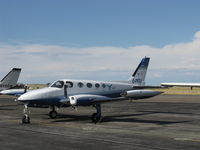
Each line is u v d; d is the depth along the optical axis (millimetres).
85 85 16969
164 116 19094
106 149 8281
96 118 15484
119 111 23484
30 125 14047
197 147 8625
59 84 16094
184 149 8336
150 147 8578
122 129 12617
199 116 19141
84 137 10359
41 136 10578
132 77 20797
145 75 21812
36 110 24406
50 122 15438
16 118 17656
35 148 8383
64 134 11102
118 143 9203
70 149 8281
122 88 18875
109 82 18484
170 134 11188
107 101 15477
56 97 15734
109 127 13359
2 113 21359
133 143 9211
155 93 16656
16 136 10586
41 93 15195
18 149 8234
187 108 26984
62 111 23359
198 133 11492
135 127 13352
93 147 8555
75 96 14953
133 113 21516
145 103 36000
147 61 21922
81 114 20531
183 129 12711
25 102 14961
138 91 16000
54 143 9180
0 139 9922
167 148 8445
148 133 11438
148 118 17781
